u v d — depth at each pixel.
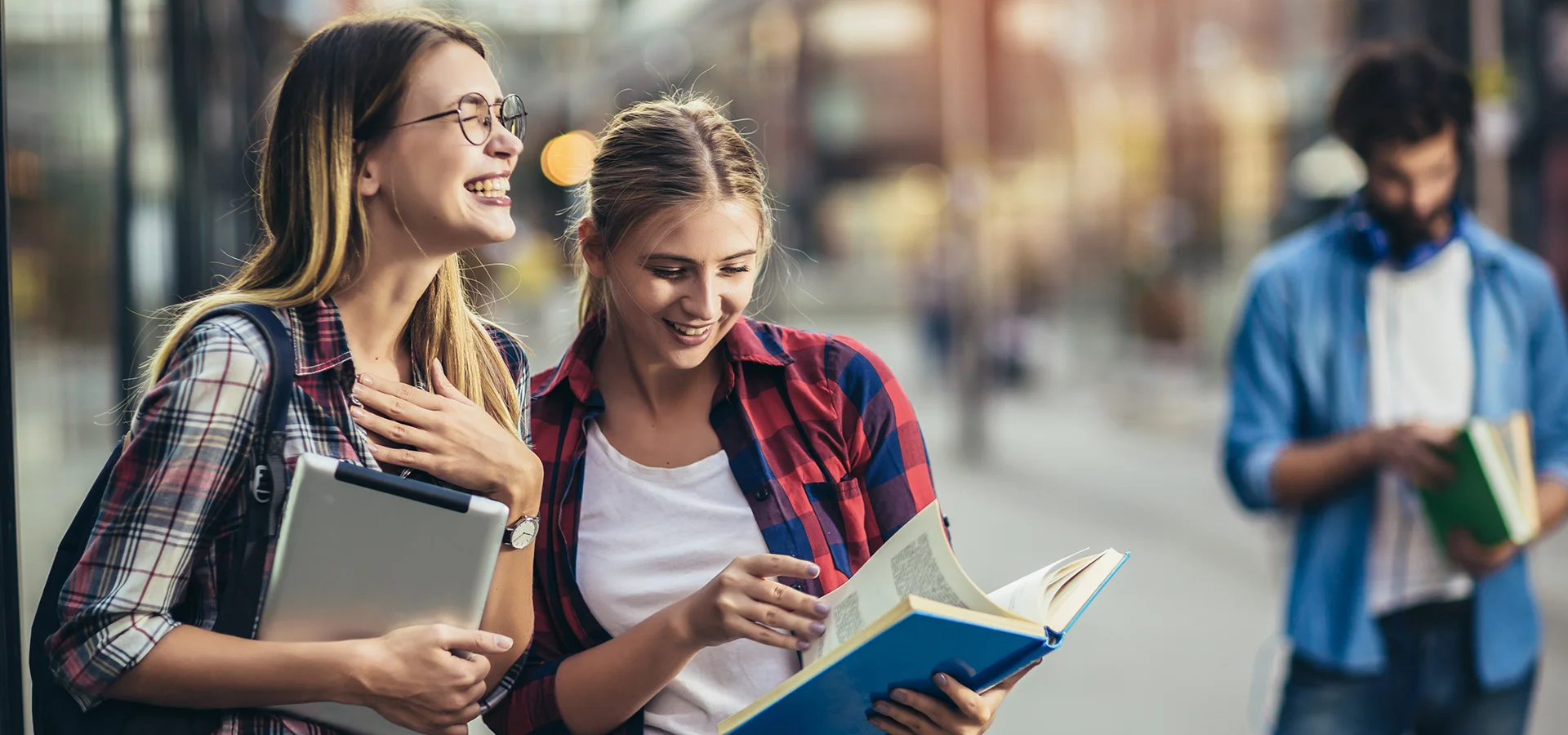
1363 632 2.82
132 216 4.28
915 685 1.70
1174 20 19.72
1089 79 22.72
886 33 39.34
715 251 1.85
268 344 1.64
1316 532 2.89
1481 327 2.91
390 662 1.59
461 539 1.62
